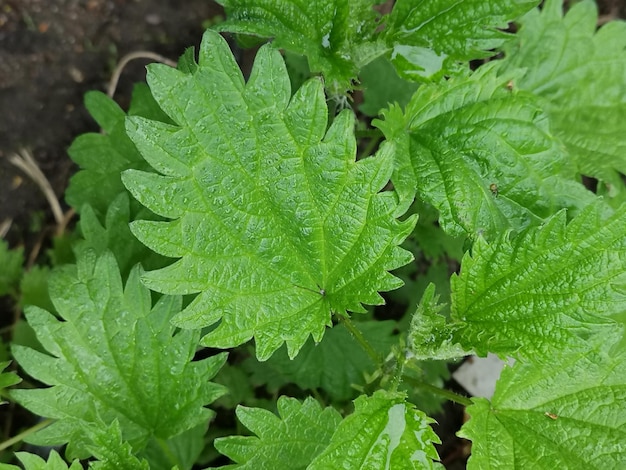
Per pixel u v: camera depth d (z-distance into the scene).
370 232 0.18
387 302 0.30
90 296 0.20
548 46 0.25
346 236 0.18
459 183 0.20
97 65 0.31
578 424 0.19
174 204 0.17
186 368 0.20
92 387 0.20
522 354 0.18
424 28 0.20
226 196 0.17
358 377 0.25
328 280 0.19
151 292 0.22
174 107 0.16
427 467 0.18
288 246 0.18
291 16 0.19
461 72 0.20
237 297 0.18
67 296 0.20
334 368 0.25
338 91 0.20
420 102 0.21
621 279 0.17
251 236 0.18
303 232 0.18
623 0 0.35
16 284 0.28
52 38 0.30
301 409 0.19
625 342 0.19
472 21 0.19
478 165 0.21
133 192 0.17
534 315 0.18
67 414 0.20
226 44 0.17
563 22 0.25
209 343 0.18
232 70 0.17
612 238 0.17
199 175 0.17
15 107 0.30
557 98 0.26
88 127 0.31
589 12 0.25
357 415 0.18
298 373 0.25
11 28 0.30
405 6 0.19
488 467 0.19
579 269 0.17
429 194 0.20
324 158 0.17
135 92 0.24
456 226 0.20
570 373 0.19
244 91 0.17
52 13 0.30
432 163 0.20
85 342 0.20
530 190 0.21
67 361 0.20
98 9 0.31
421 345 0.19
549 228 0.17
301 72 0.28
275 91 0.17
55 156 0.30
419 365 0.26
